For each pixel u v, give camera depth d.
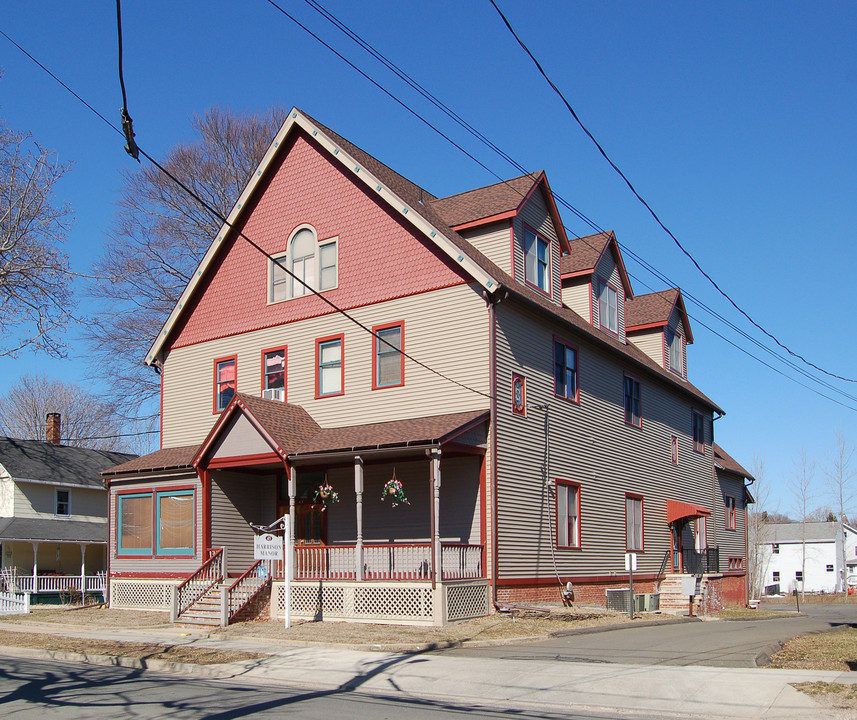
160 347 30.23
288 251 27.70
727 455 47.16
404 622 20.64
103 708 11.57
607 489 29.12
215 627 21.08
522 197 25.95
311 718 10.78
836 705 11.16
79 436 65.44
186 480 26.27
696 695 12.11
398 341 24.88
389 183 26.70
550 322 26.33
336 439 23.41
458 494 23.11
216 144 44.16
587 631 20.70
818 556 96.75
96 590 36.84
